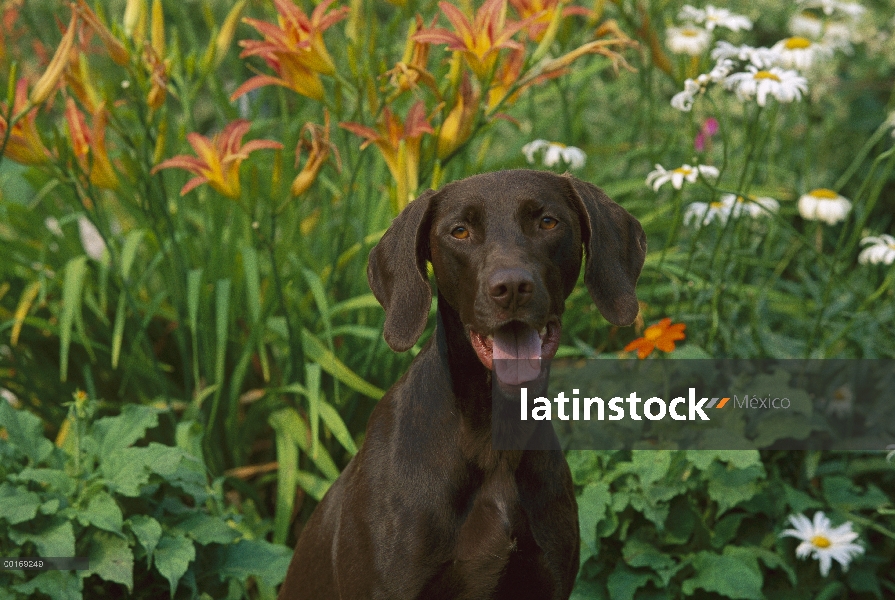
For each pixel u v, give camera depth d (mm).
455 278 2260
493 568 2322
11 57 4371
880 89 5930
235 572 2990
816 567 3344
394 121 3430
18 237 4316
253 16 5156
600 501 3105
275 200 3404
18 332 3701
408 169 3438
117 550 2723
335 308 3725
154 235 3990
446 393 2357
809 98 4797
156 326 4148
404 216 2379
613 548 3275
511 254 2127
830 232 5516
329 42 4789
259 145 3232
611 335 4043
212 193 3896
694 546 3262
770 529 3396
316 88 3367
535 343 2211
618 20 5168
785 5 5262
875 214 5855
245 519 3564
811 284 4207
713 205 3783
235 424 3771
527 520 2357
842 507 3459
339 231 3992
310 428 3807
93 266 3836
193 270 3768
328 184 4211
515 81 3588
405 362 3865
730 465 3289
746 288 4246
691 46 4363
